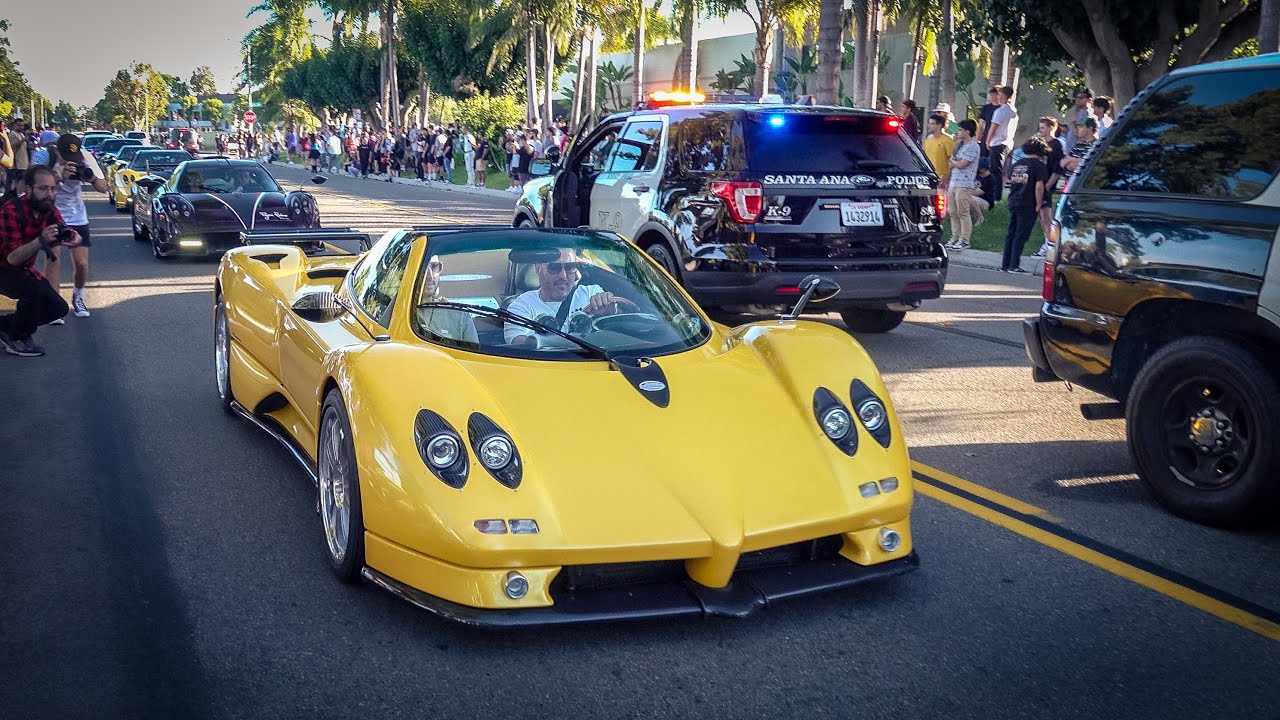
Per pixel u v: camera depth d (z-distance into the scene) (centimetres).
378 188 3319
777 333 427
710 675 311
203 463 517
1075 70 1895
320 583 374
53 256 902
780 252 725
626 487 329
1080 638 338
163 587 371
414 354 362
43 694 297
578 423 352
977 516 452
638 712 290
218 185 1417
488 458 323
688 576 331
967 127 1404
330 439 383
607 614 313
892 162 762
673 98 936
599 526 315
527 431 343
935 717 289
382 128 5969
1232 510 424
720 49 5100
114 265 1334
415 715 288
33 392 660
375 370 352
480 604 312
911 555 366
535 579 313
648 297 450
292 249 625
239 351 571
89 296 1067
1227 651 330
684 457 345
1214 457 436
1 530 427
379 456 331
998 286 1145
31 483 486
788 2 3238
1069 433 582
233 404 589
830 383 388
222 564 392
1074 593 372
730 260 724
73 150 927
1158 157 468
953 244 1447
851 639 335
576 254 458
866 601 364
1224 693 303
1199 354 430
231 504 459
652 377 385
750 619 348
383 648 326
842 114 749
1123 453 546
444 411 333
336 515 376
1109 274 479
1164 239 452
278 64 8256
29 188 758
